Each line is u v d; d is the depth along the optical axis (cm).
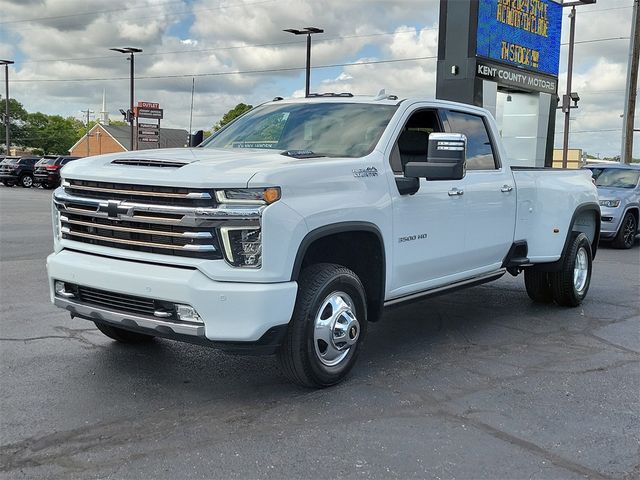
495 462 374
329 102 595
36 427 408
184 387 484
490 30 2119
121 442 389
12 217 1853
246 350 428
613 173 1588
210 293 409
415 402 463
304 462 368
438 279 594
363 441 396
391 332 662
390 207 511
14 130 12669
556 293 774
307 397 467
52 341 595
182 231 419
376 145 525
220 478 349
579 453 388
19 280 883
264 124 598
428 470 362
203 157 470
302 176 440
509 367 552
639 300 847
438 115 604
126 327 446
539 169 744
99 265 446
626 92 2591
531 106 2538
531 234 713
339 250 516
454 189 585
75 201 466
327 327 468
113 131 10106
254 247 414
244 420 425
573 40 3284
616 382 518
